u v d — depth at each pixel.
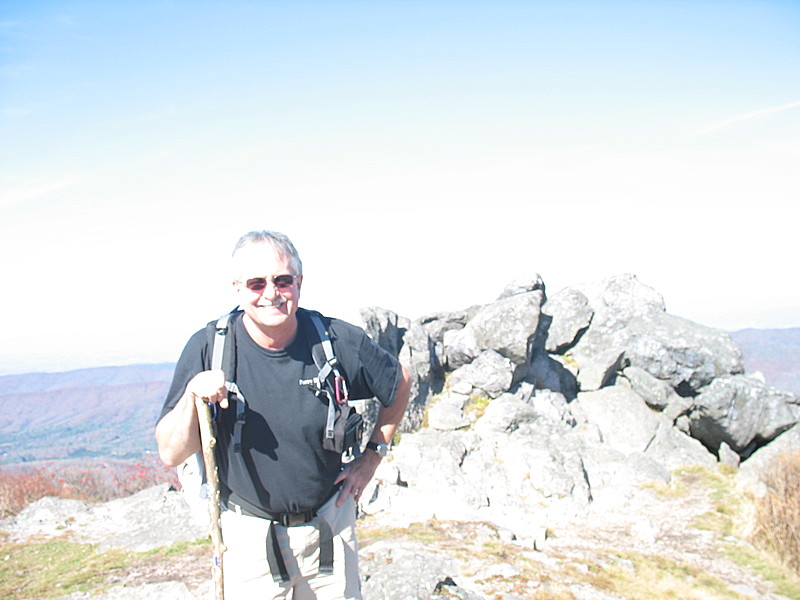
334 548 3.21
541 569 7.66
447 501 10.50
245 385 2.92
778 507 9.38
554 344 15.02
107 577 7.51
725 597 7.31
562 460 11.71
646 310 15.22
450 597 6.19
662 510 10.51
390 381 3.26
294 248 2.94
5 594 7.24
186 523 9.31
